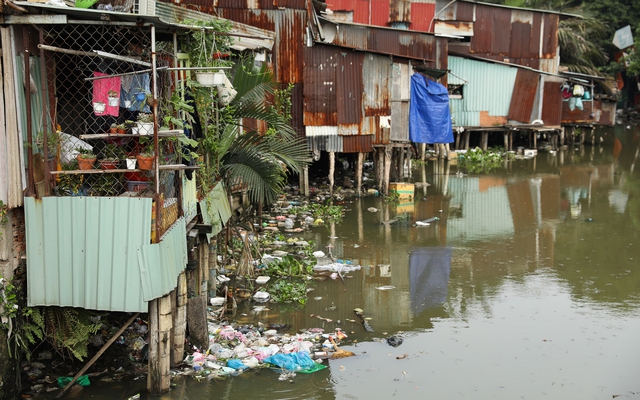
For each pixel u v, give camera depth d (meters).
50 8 6.37
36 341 8.01
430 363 8.62
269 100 17.64
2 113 6.53
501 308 10.69
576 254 13.88
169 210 7.43
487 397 7.74
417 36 26.41
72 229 6.82
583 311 10.61
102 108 7.13
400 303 10.83
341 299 10.94
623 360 8.80
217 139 9.87
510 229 16.03
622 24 45.03
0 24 6.48
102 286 6.82
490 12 31.12
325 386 7.85
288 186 20.56
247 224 12.66
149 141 7.05
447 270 12.68
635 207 18.64
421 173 24.59
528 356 8.90
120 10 8.25
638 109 49.09
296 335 9.31
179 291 8.02
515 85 29.66
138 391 7.47
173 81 8.00
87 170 6.78
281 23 18.53
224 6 18.28
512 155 29.38
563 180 23.22
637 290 11.63
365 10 29.41
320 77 18.86
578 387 8.04
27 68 6.65
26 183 6.82
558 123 30.83
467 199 19.67
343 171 23.81
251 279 11.59
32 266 6.90
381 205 18.61
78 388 7.48
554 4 39.72
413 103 19.98
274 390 7.70
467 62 29.23
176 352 8.07
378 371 8.34
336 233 15.34
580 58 37.88
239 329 9.44
